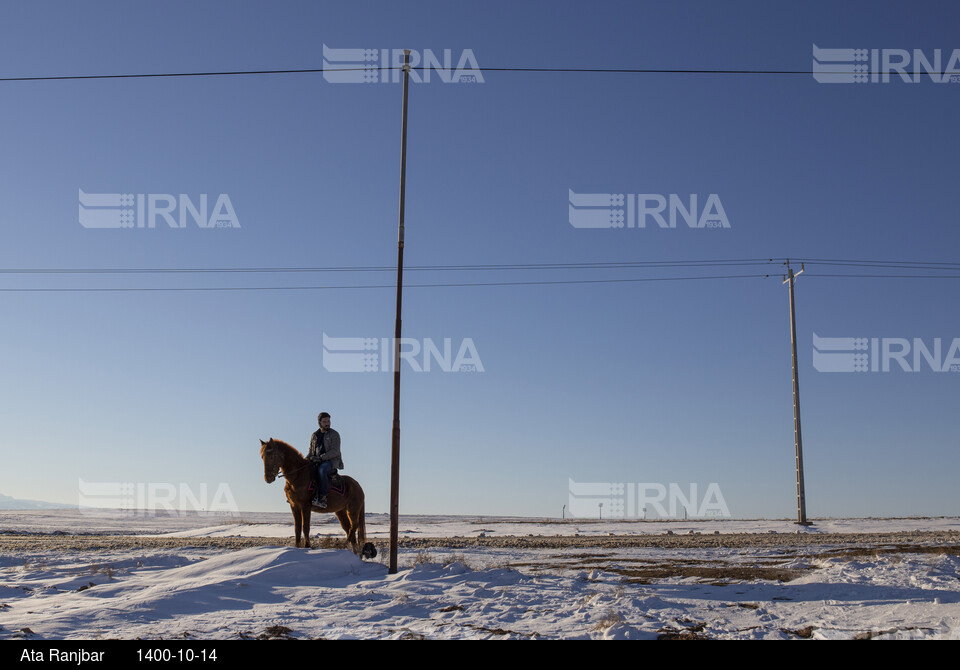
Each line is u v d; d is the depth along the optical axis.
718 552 31.11
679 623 12.66
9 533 56.38
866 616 13.59
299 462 22.22
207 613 13.96
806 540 39.22
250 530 53.31
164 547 32.47
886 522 56.81
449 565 20.25
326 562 19.58
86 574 20.62
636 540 40.69
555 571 21.48
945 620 12.57
